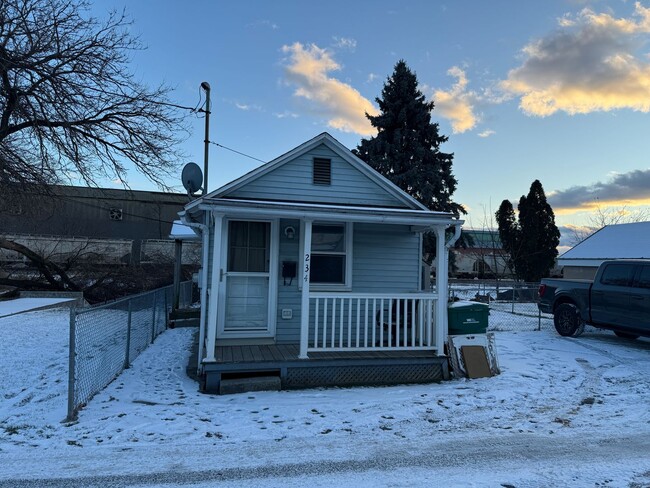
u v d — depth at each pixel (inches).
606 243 920.3
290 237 299.7
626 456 152.8
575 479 134.3
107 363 245.8
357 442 165.0
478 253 1334.9
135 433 168.7
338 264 314.0
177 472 136.3
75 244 916.6
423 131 819.4
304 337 254.2
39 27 446.9
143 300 345.1
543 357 324.2
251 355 255.4
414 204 328.8
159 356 323.6
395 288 326.6
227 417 190.9
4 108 463.2
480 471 139.9
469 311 283.9
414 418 194.2
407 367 266.7
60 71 474.0
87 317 210.2
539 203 1266.0
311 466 142.8
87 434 166.7
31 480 128.9
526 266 1251.8
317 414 197.2
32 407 199.9
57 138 480.1
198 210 277.9
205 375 241.0
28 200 531.2
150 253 1103.6
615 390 243.6
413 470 140.4
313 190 316.8
